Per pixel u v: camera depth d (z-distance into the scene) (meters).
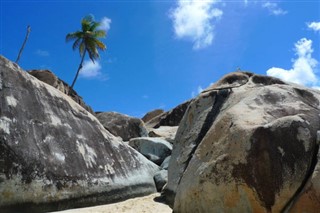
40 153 6.20
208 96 6.77
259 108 5.00
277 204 4.04
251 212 4.20
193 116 6.86
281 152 4.18
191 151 6.42
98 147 7.72
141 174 8.47
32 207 5.69
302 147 4.18
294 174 4.05
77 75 24.25
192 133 6.63
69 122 7.36
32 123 6.41
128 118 16.31
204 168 4.81
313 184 3.90
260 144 4.30
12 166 5.66
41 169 6.05
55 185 6.15
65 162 6.59
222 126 5.07
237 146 4.52
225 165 4.54
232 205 4.38
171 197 6.54
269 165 4.17
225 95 6.49
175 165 6.78
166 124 24.78
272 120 4.64
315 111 4.79
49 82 15.88
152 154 10.73
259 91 5.41
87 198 6.63
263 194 4.12
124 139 15.50
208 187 4.64
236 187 4.34
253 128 4.47
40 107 6.80
